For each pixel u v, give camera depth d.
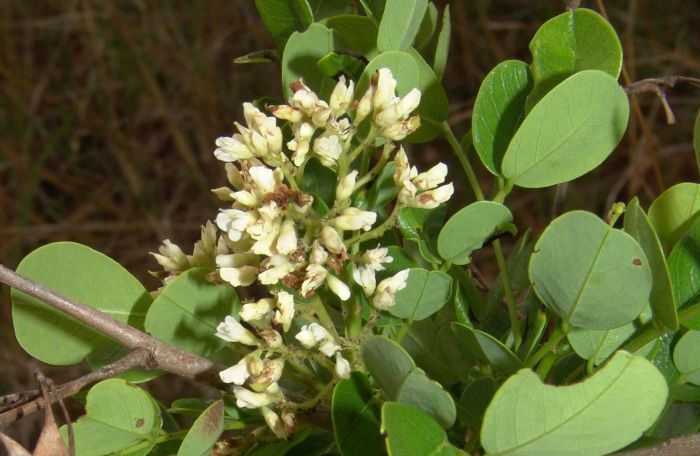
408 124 0.20
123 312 0.20
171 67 0.71
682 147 0.62
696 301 0.20
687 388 0.21
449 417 0.17
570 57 0.21
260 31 0.71
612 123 0.20
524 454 0.17
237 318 0.20
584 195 0.62
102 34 0.70
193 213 0.70
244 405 0.19
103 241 0.70
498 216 0.20
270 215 0.18
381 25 0.21
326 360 0.19
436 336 0.22
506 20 0.68
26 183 0.69
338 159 0.20
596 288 0.18
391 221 0.20
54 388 0.17
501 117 0.21
